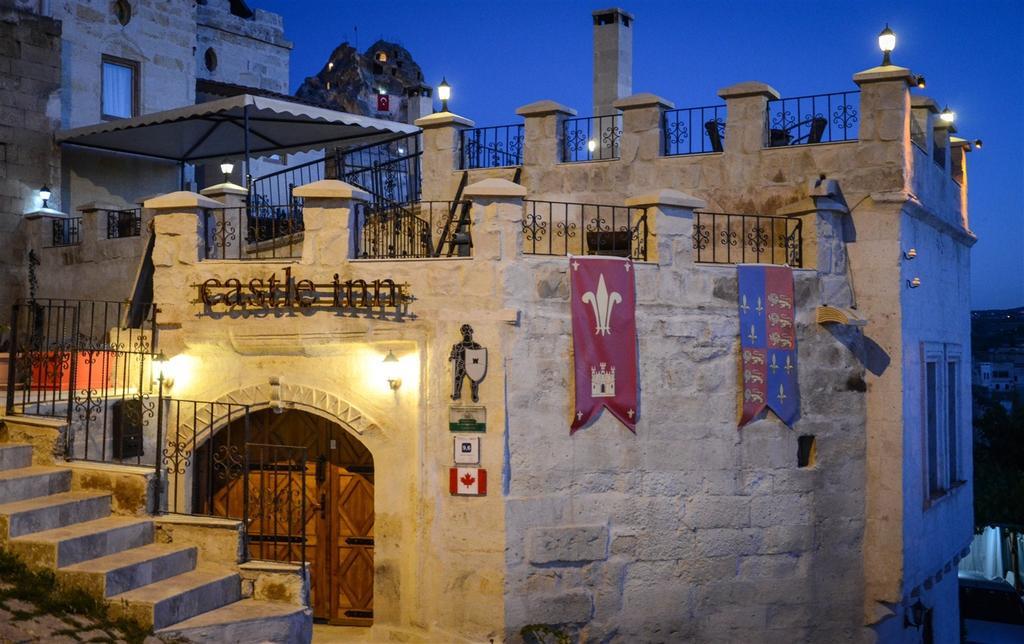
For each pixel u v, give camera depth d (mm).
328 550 13750
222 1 32469
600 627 13055
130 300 14906
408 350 12938
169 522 11438
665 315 13539
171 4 26078
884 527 14414
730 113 15594
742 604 13750
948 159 17531
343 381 13164
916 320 15305
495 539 12609
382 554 13039
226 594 11000
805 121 15391
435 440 12836
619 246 15445
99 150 23562
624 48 19312
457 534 12727
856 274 14688
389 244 15703
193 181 27016
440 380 12828
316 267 13062
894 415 14414
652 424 13414
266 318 13117
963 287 19094
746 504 13805
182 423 13508
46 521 10695
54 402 12406
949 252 17750
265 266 13242
